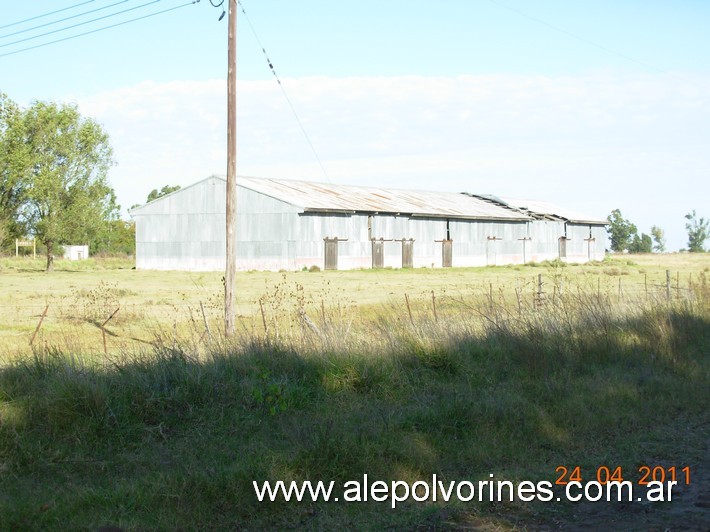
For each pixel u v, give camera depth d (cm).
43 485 754
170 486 721
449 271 5991
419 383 1156
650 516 700
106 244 11044
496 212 7656
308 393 1044
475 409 983
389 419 938
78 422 877
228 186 1680
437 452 870
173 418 933
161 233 6106
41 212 5762
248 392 998
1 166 5609
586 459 874
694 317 1684
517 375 1236
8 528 643
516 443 912
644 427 1005
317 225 5672
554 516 703
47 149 5831
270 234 5603
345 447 808
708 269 6069
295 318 1452
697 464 856
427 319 1435
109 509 683
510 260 7650
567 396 1112
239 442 874
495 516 702
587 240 8825
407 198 7250
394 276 5044
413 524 682
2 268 6166
